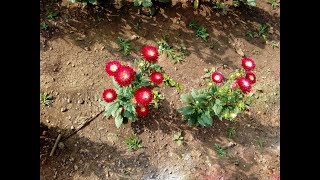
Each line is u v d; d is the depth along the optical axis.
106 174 1.05
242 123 1.23
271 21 1.49
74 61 1.22
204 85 1.27
